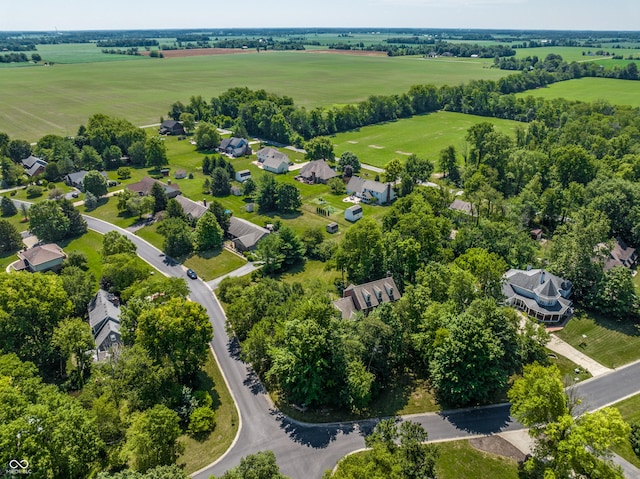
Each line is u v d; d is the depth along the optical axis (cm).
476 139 15538
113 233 10106
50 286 7381
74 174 15412
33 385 5500
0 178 15650
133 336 7125
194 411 6128
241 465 4631
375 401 6556
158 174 16712
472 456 5581
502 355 6412
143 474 4631
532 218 11994
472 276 7625
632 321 8181
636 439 5616
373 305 8262
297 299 7700
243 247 11031
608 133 16812
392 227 10462
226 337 8031
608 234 10650
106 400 5800
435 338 6619
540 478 5169
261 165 17812
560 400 5075
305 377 6178
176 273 10212
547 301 8288
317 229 11262
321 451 5712
